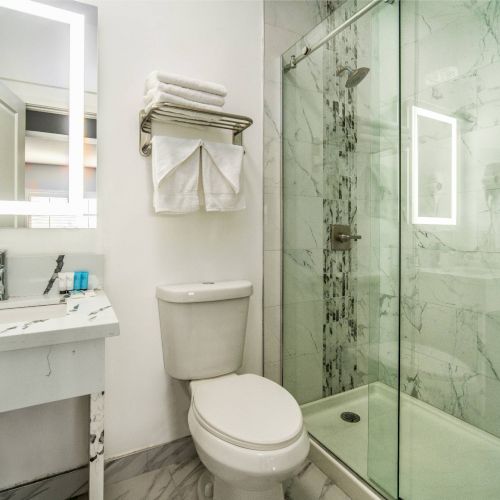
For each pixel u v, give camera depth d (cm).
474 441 145
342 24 160
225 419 100
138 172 137
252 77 163
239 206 143
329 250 171
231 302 139
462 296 156
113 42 132
